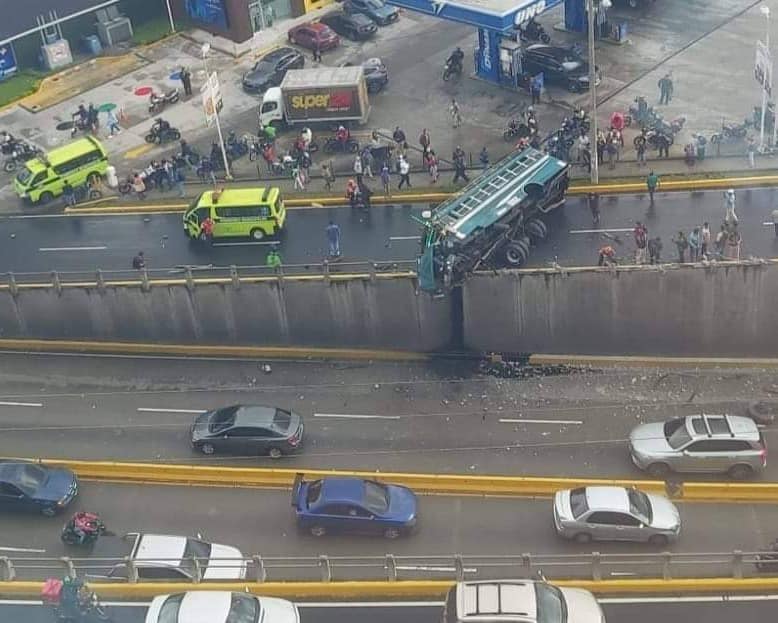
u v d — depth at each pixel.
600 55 67.00
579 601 32.66
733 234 47.94
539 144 57.47
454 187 56.66
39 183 59.28
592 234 51.84
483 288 48.94
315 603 36.66
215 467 44.19
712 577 36.66
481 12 62.12
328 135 63.28
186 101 68.62
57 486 42.50
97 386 50.41
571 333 49.72
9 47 72.62
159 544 38.09
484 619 31.75
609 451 44.12
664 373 48.53
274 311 50.97
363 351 51.22
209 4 74.00
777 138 56.91
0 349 53.06
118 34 75.94
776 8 70.19
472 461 44.25
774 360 48.53
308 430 46.59
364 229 54.56
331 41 71.50
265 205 53.72
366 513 39.53
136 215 58.19
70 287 51.44
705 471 41.88
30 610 36.69
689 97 61.91
